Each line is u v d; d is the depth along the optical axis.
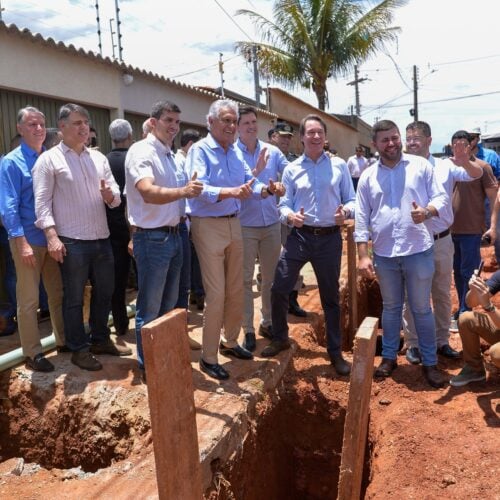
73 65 7.16
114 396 4.24
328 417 4.77
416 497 3.38
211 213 4.27
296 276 4.87
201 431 3.66
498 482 3.41
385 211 4.57
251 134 5.34
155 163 4.04
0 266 6.00
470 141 5.71
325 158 4.79
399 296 4.84
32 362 4.57
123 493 3.21
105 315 4.87
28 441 4.41
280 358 4.98
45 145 5.38
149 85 9.10
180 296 5.11
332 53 18.95
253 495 4.17
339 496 3.03
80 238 4.43
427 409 4.29
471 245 5.94
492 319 4.22
